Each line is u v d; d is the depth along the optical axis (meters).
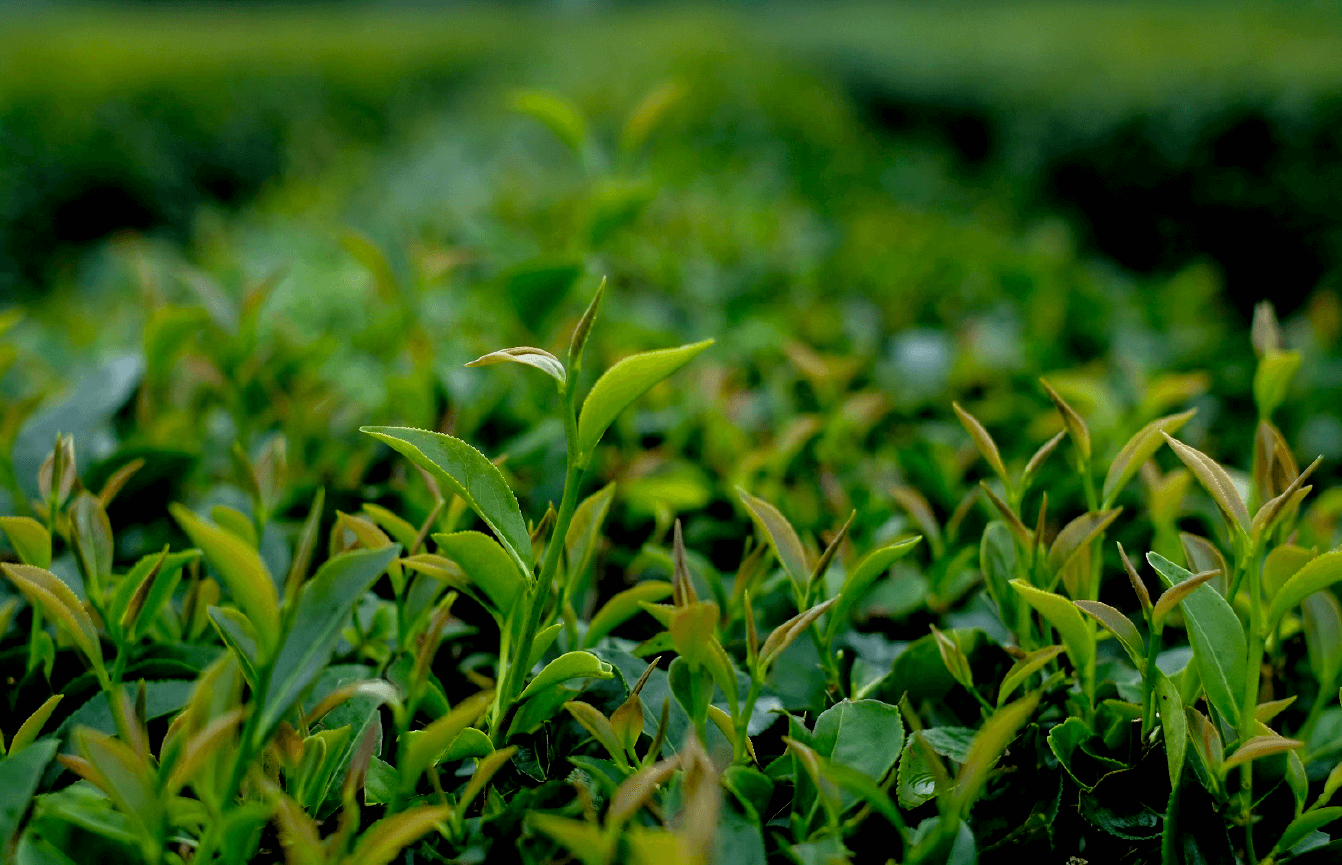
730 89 4.82
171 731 0.76
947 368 1.22
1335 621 0.81
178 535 0.92
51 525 0.84
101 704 0.79
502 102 4.54
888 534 0.91
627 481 0.91
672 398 1.09
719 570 0.93
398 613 0.83
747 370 1.24
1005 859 0.77
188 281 1.00
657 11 16.75
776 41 10.74
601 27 11.71
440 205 2.17
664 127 3.82
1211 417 1.12
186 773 0.71
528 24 12.60
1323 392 1.11
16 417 0.90
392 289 0.99
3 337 1.48
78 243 4.94
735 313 1.44
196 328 0.97
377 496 0.90
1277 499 0.77
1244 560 0.78
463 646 0.86
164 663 0.81
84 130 4.80
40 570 0.77
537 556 0.82
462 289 1.48
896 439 1.04
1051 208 5.80
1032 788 0.79
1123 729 0.79
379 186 2.84
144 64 5.74
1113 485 0.82
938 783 0.75
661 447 0.99
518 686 0.78
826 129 4.18
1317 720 0.82
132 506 0.91
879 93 8.52
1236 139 4.62
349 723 0.80
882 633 0.87
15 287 4.45
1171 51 5.98
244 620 0.76
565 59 7.27
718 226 1.93
